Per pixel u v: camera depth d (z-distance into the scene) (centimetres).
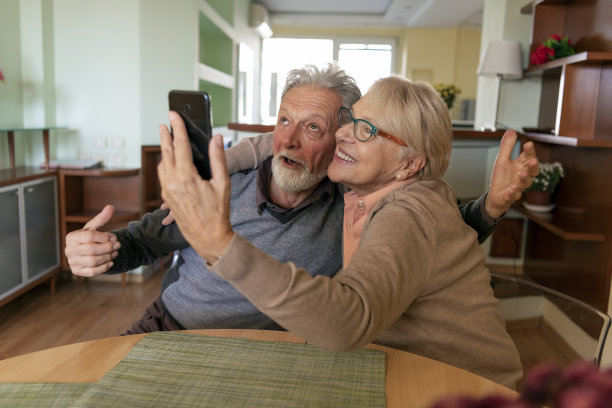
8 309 318
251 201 142
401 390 87
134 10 355
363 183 111
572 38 350
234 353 98
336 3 855
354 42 1044
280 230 139
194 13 387
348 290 77
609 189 270
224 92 611
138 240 140
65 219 349
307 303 72
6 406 80
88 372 92
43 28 351
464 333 104
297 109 132
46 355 98
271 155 149
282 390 85
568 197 327
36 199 322
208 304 142
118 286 366
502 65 369
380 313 79
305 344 103
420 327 104
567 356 119
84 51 361
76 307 325
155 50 369
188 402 81
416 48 990
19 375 90
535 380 34
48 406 80
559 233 283
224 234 73
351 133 110
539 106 400
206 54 598
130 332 146
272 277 73
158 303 154
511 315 130
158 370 91
